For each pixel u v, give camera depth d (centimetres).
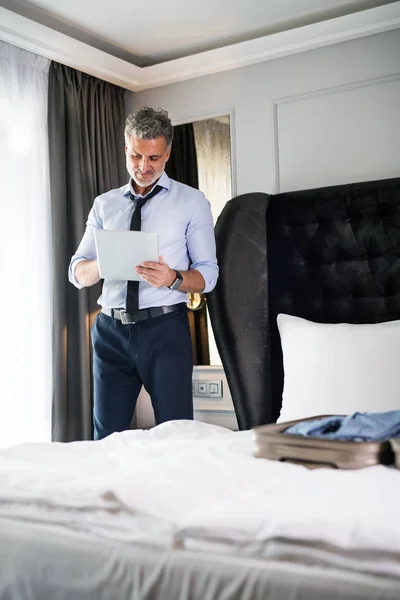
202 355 368
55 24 347
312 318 310
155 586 115
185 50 380
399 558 104
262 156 362
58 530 128
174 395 280
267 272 318
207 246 288
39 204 350
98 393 291
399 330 245
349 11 339
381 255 301
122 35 360
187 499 127
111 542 122
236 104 369
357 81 337
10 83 337
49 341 352
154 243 252
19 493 137
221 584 111
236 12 338
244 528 114
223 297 316
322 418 186
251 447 176
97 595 120
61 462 164
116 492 127
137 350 280
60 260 352
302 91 352
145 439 196
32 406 343
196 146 382
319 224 315
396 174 329
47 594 125
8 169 337
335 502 118
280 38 347
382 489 124
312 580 106
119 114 399
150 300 279
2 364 331
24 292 342
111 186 389
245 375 310
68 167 363
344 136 341
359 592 103
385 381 236
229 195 371
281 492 126
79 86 370
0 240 333
